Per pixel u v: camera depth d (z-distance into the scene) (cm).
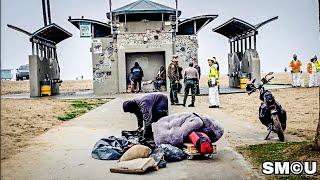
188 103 2047
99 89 3138
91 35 3122
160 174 705
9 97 2788
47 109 1853
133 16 3161
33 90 2875
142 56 3234
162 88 3141
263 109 1005
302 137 1025
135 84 3097
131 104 955
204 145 793
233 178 668
